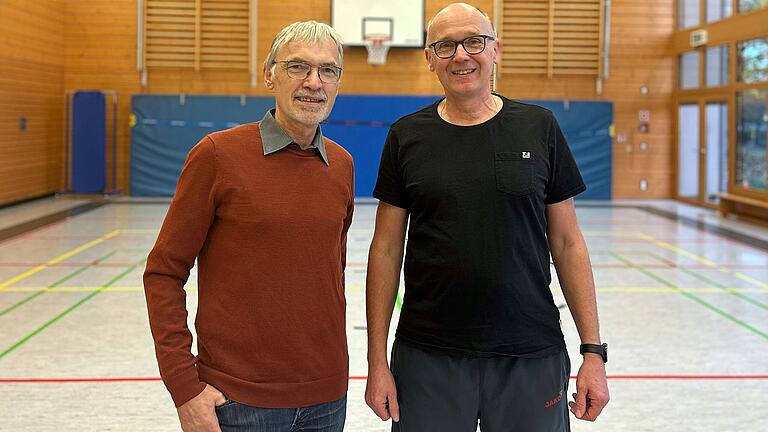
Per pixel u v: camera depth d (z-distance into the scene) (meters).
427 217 1.77
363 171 11.55
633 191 12.16
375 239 1.90
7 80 9.90
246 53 11.62
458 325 1.75
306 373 1.63
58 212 9.73
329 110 1.63
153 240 7.57
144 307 4.83
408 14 11.47
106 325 4.39
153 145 11.52
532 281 1.76
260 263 1.58
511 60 11.81
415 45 11.46
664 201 11.94
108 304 4.91
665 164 12.13
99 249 7.03
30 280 5.65
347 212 1.79
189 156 1.61
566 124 11.75
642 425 2.97
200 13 11.53
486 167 1.73
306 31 1.59
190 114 11.49
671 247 7.50
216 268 1.61
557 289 5.47
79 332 4.23
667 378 3.53
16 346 3.94
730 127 10.15
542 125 1.80
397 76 11.66
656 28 11.93
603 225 9.13
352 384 3.44
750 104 9.67
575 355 3.90
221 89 11.72
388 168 1.86
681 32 11.63
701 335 4.27
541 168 1.76
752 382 3.47
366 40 11.47
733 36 10.09
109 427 2.89
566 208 1.85
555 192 1.83
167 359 1.54
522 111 1.81
